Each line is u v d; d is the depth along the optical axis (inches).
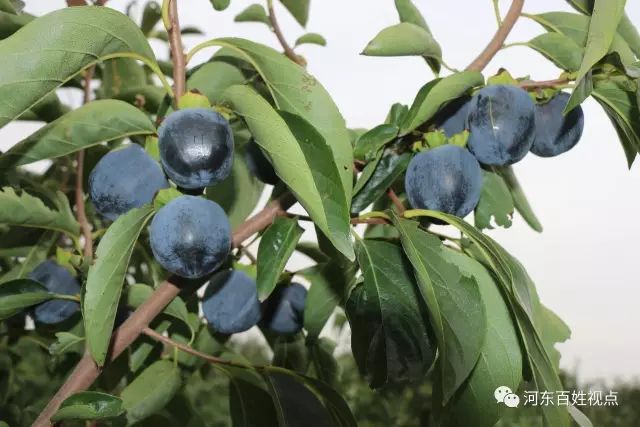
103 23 58.7
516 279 62.9
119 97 98.4
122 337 69.9
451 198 69.7
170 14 66.0
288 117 62.3
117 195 65.2
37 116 104.3
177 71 66.2
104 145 106.3
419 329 69.7
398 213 72.4
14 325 101.7
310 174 57.0
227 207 94.3
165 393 85.7
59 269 87.7
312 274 91.8
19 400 129.3
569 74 74.2
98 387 105.3
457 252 72.0
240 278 85.0
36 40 55.9
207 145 60.4
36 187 90.7
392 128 71.7
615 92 71.4
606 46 59.2
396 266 71.8
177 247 59.7
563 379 134.3
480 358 67.9
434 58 81.3
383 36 73.1
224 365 85.0
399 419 165.0
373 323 70.0
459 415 68.1
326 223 56.0
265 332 107.7
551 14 79.9
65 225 85.7
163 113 75.0
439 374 68.4
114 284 61.1
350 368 177.9
